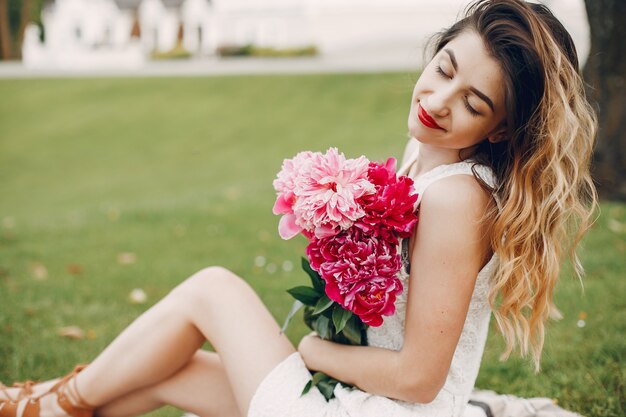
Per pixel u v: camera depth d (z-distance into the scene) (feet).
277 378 6.07
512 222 5.93
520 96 5.82
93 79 67.05
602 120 19.36
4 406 6.84
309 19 104.68
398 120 45.91
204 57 104.06
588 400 8.68
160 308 6.74
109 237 17.84
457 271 5.74
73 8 109.91
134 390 6.99
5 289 13.38
